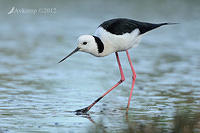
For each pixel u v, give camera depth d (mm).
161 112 9672
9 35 19672
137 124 8672
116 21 10461
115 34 10195
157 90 11836
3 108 9797
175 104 10336
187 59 15812
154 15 24000
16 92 11297
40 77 13148
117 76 13562
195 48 17641
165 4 28125
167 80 12977
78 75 13570
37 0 28062
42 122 8820
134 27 10500
